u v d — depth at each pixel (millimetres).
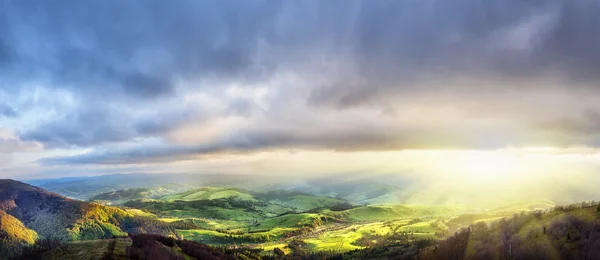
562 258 180500
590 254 168625
